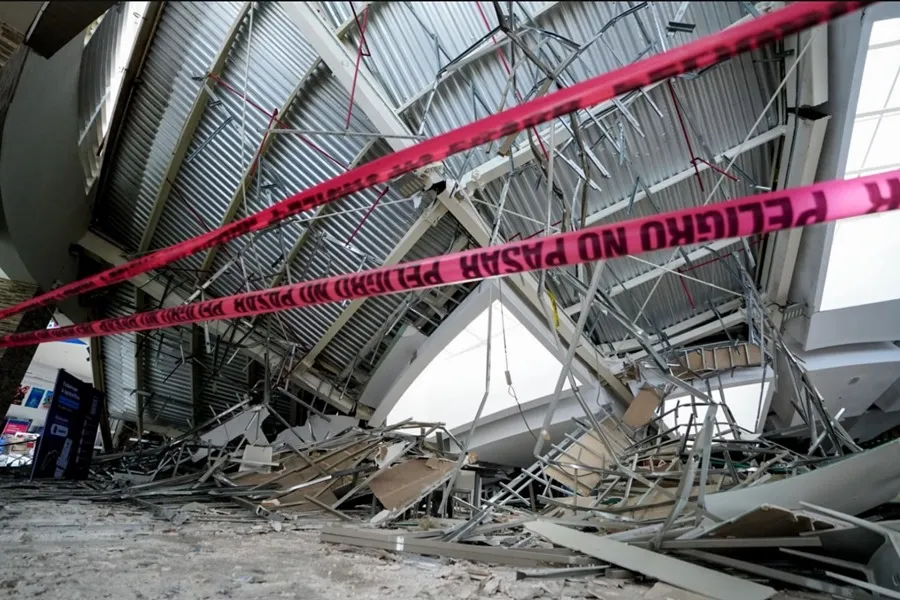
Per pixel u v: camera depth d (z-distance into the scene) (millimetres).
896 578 2467
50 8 3148
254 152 8820
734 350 10984
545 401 11844
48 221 9156
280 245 9266
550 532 3973
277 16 7398
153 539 4023
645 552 3316
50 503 5965
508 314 10422
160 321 4004
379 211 9125
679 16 5707
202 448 10734
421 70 7379
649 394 7836
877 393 12359
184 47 8078
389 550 3924
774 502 3838
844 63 6824
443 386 12758
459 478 7316
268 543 4148
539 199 8805
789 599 2576
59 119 8086
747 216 2064
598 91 1813
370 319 10883
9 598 2262
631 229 2230
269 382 10758
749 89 7703
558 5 6691
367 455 7793
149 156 9523
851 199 1981
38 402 19203
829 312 10164
